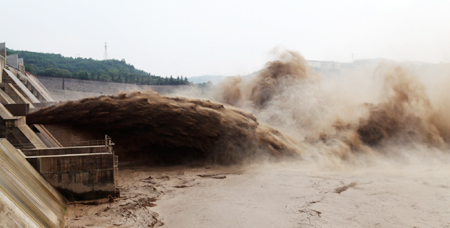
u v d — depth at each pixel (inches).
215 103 1749.5
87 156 960.3
